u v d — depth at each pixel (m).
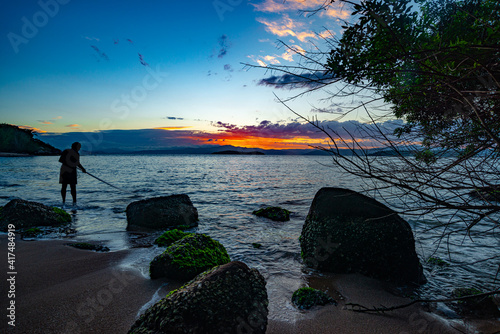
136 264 4.41
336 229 4.43
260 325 2.34
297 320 2.93
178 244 4.23
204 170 34.66
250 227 7.30
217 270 2.70
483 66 1.53
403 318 2.99
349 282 3.95
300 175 26.55
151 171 31.44
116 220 7.78
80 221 7.57
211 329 2.20
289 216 8.60
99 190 14.09
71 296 3.25
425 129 2.22
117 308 3.01
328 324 2.86
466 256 4.94
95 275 3.90
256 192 14.39
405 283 3.92
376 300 3.40
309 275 4.21
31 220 6.77
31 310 2.91
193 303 2.33
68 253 4.82
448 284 3.91
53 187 14.56
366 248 4.16
